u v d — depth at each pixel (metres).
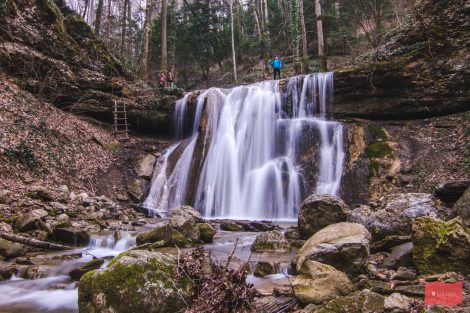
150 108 17.42
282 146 14.33
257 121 15.28
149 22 22.25
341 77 14.30
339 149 12.99
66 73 15.85
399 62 13.27
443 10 13.22
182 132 17.56
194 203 13.62
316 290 4.11
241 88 16.47
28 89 14.53
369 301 3.72
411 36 13.77
